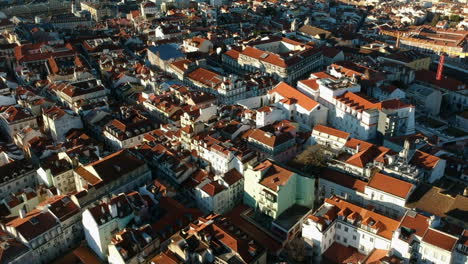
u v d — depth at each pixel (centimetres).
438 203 17612
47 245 17375
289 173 19162
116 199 17912
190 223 17562
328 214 17275
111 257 16525
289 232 17988
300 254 17175
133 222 18000
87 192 18700
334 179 19762
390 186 18162
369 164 19862
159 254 16388
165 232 17400
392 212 18125
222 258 15712
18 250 16350
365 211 17150
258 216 19438
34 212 18112
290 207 19575
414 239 15712
